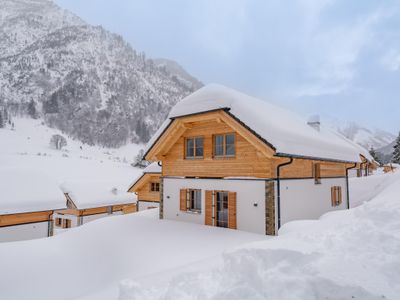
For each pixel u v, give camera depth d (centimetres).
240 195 1137
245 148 1141
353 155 1742
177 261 820
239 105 1114
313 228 614
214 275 408
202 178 1276
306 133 1360
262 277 351
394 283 298
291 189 1166
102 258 927
